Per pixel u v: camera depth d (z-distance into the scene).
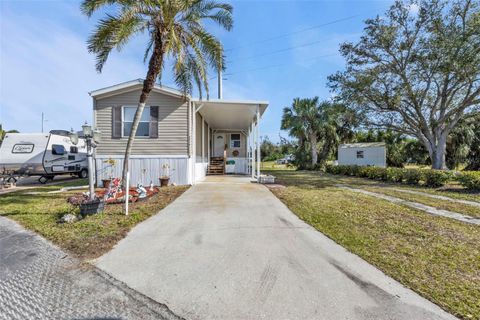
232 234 4.18
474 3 11.91
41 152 12.91
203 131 13.49
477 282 2.63
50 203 6.63
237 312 2.17
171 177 10.01
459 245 3.69
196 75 8.67
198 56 7.97
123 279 2.72
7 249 3.53
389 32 13.66
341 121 22.53
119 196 6.68
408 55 13.66
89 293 2.46
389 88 14.39
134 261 3.15
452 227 4.57
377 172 14.16
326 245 3.71
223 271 2.90
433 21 12.64
